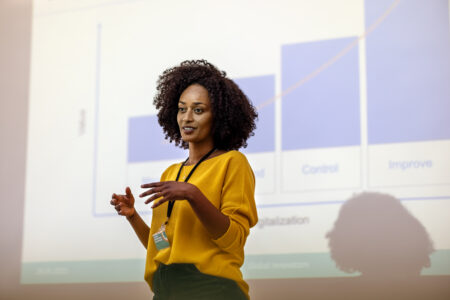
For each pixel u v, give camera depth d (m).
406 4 2.87
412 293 2.62
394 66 2.83
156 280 1.34
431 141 2.71
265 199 2.95
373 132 2.80
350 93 2.89
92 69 3.55
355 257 2.73
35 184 3.54
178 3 3.41
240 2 3.25
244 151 3.03
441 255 2.60
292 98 3.00
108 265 3.24
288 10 3.12
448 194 2.64
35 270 3.42
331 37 2.99
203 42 3.30
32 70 3.71
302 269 2.82
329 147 2.88
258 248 2.92
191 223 1.32
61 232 3.40
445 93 2.73
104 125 3.44
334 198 2.82
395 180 2.73
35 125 3.63
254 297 2.88
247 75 3.14
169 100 1.52
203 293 1.28
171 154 3.22
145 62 3.43
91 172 3.41
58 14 3.72
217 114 1.41
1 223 3.57
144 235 1.50
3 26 3.82
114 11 3.57
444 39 2.78
